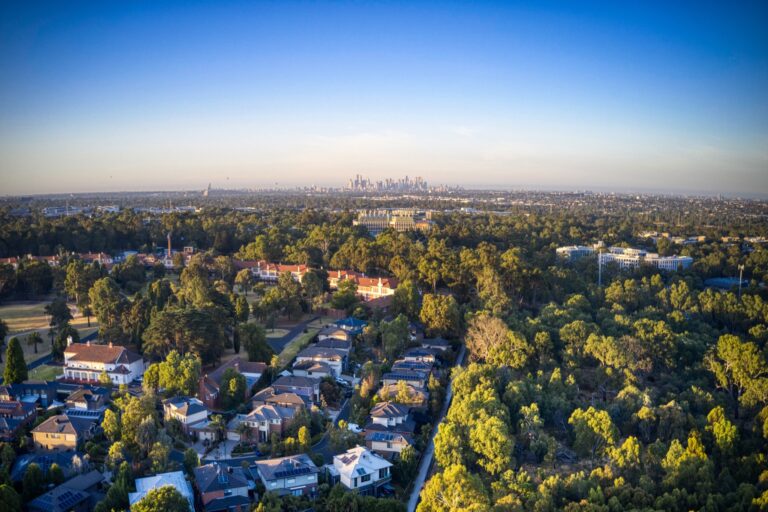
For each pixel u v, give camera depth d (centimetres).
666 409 14112
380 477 13138
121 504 11269
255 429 14688
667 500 10819
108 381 17612
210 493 11700
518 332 19675
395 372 18650
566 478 12350
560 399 15550
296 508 11625
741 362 16588
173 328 19025
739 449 13088
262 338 19950
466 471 11600
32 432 13925
